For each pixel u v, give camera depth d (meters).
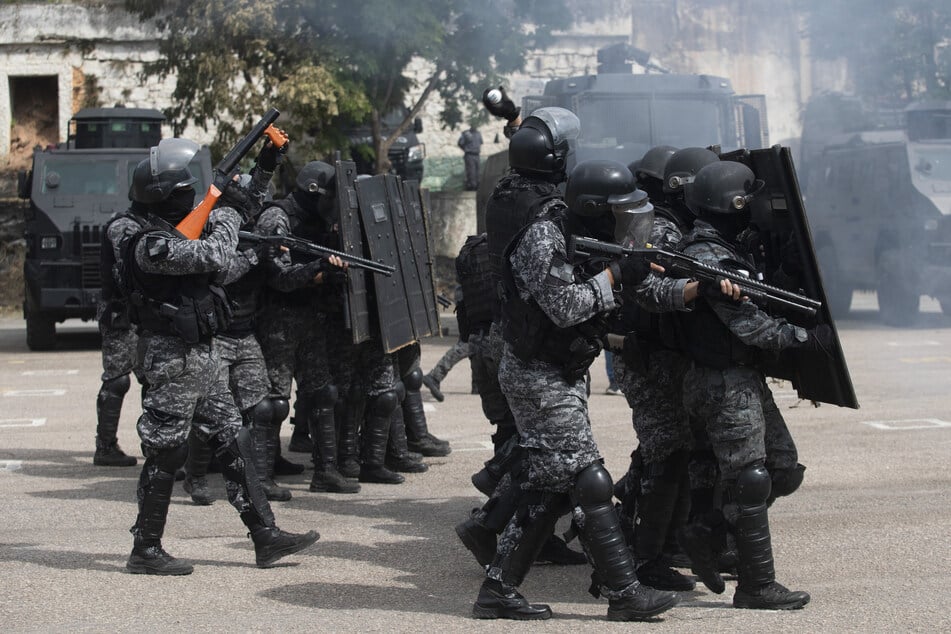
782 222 8.08
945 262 27.09
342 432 12.51
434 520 10.80
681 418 8.54
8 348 28.08
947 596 8.11
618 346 8.61
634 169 9.51
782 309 8.09
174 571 8.95
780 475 8.53
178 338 8.73
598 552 7.59
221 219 8.92
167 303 8.66
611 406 17.30
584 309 7.33
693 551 8.04
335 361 12.40
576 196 7.49
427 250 13.20
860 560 9.16
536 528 7.72
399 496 11.88
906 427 15.19
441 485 12.38
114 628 7.60
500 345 9.23
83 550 9.73
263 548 9.08
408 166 41.03
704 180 7.99
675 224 8.70
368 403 12.48
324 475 12.09
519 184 8.38
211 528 10.59
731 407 7.81
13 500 11.72
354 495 11.97
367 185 11.86
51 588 8.58
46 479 12.80
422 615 7.87
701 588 8.63
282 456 13.45
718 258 7.78
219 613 7.95
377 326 11.98
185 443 8.89
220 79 32.56
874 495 11.41
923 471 12.47
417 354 13.74
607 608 8.03
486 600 7.74
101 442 13.51
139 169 8.76
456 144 47.31
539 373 7.56
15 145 46.62
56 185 26.58
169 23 33.38
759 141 24.53
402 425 13.03
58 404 18.67
